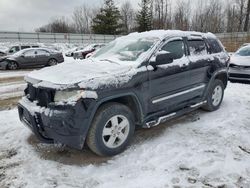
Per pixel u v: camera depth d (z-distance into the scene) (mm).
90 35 44031
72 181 3096
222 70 5613
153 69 4020
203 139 4227
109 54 4551
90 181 3100
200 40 5277
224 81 5941
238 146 3979
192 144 4039
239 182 3072
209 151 3805
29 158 3631
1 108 6250
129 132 3830
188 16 51312
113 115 3578
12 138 4285
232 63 8883
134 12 63531
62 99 3277
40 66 17094
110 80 3484
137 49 4324
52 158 3635
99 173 3270
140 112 3938
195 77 4918
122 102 3984
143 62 3961
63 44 38531
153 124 4156
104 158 3635
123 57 4273
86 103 3264
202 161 3520
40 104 3525
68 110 3203
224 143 4074
